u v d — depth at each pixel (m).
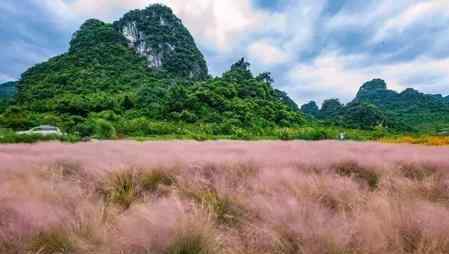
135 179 4.79
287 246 2.38
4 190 3.66
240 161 6.20
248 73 109.50
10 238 2.53
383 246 2.24
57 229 2.65
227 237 2.68
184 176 4.84
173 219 2.59
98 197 4.11
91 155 7.43
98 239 2.53
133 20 154.38
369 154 7.68
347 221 2.78
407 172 5.92
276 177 4.59
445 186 4.38
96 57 134.62
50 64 140.00
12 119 50.41
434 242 2.23
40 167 5.70
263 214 3.03
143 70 128.50
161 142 14.58
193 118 65.56
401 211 2.84
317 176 4.73
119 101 78.38
